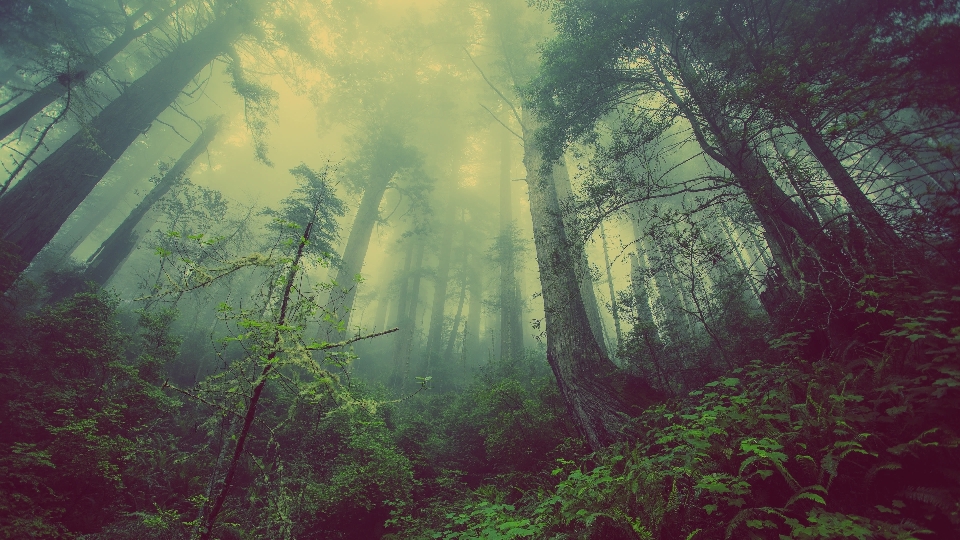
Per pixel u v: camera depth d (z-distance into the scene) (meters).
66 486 4.59
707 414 3.59
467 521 4.57
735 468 3.02
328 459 6.67
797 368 4.21
